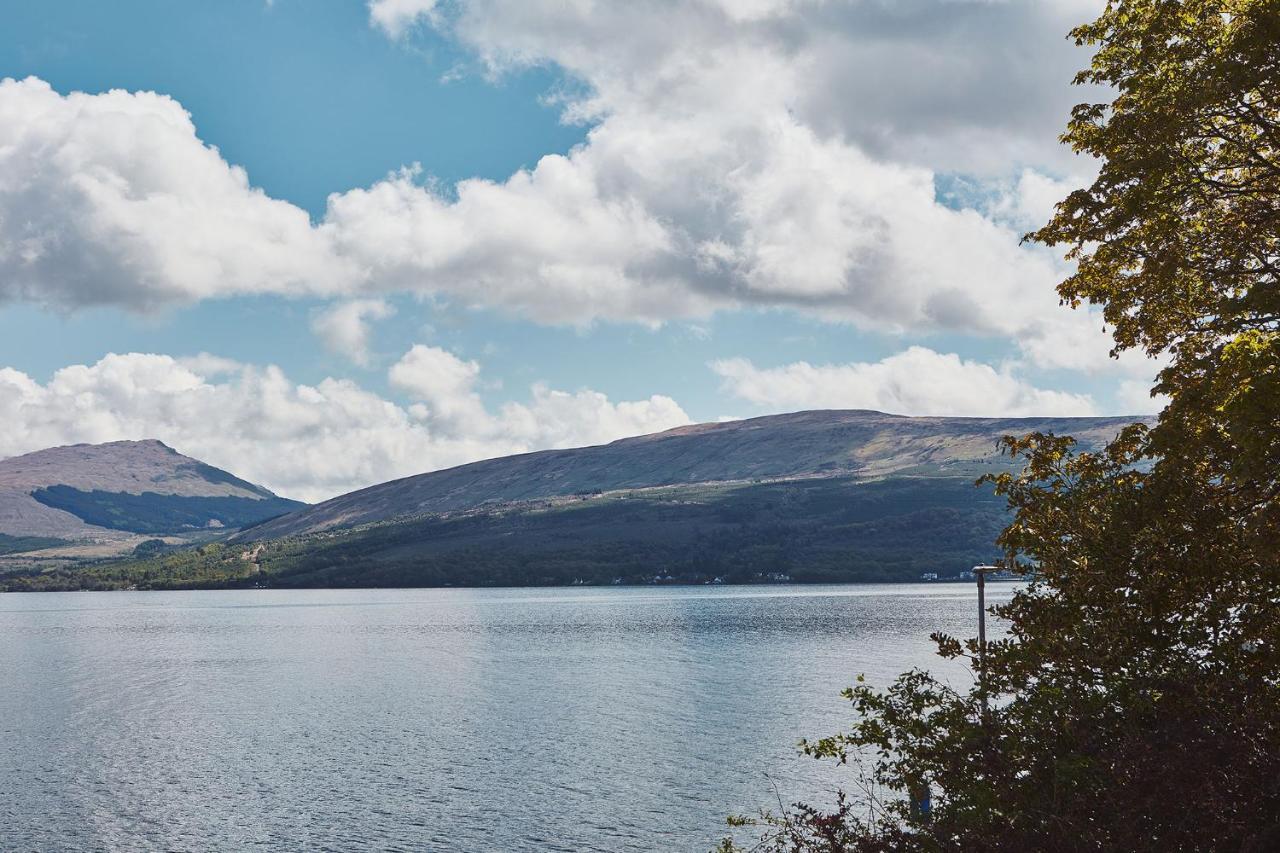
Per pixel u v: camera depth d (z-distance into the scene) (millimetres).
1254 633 18922
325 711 95750
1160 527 19781
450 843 52156
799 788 59406
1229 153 22078
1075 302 24906
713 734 76875
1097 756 17391
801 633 164875
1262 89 20125
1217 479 21234
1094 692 18719
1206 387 19188
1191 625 19656
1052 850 16422
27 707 101812
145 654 160375
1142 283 23562
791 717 83250
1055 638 19969
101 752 76688
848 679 105750
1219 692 17391
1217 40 21312
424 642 171375
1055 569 21047
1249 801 15625
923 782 20047
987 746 18688
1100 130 23172
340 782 65375
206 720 91625
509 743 76750
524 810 57562
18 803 60969
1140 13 22422
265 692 110562
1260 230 21344
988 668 20703
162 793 63156
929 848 17922
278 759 73000
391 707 97062
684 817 55156
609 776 64688
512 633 185625
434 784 64250
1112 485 21188
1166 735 16734
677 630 180250
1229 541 19531
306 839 53219
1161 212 21984
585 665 129250
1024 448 23422
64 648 174750
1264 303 17578
